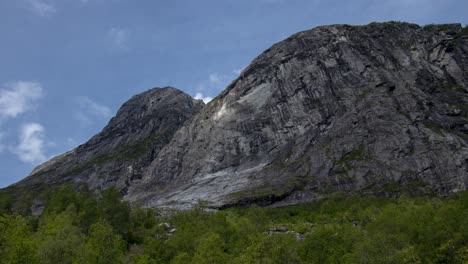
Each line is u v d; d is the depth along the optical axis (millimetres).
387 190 167375
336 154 193625
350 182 176625
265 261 80000
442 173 168750
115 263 89625
